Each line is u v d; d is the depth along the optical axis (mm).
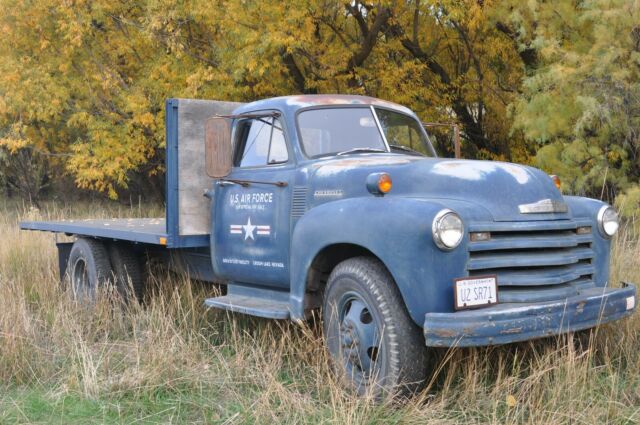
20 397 4371
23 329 5211
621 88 9219
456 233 3814
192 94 12570
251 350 4934
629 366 4504
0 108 14250
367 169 4586
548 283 4027
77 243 7156
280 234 5043
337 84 13797
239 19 12117
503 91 14336
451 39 14703
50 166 20094
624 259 6266
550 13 10297
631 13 9031
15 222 12406
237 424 3906
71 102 15148
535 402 3910
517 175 4281
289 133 5168
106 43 14500
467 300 3805
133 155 14227
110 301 6441
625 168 9656
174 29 13031
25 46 14812
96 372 4551
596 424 3664
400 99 13797
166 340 5027
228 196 5566
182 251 6539
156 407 4168
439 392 4102
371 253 4387
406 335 3967
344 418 3703
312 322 4941
